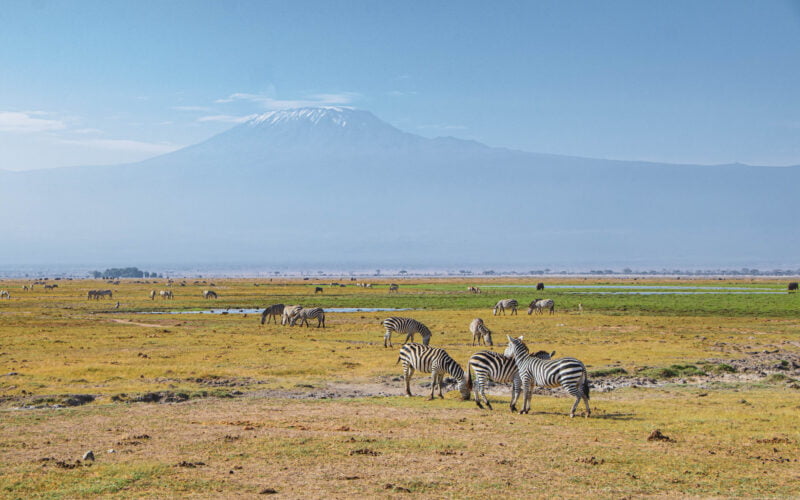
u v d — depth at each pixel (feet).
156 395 84.84
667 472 51.13
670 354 127.03
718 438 62.03
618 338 155.84
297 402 81.20
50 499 43.98
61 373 102.37
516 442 59.98
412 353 86.28
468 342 150.71
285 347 138.31
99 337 155.74
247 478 48.73
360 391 93.04
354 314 240.12
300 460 53.47
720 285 606.55
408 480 48.34
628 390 93.66
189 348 136.26
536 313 239.30
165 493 45.21
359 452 55.67
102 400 83.15
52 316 227.81
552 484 47.88
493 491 46.21
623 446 58.85
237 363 115.24
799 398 85.66
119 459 53.47
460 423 68.23
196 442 59.11
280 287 542.98
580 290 476.13
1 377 98.68
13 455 54.70
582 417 72.43
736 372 109.19
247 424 67.21
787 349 136.26
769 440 60.75
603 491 46.47
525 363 75.97
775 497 45.57
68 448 57.06
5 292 364.79
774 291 451.53
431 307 282.56
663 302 301.02
